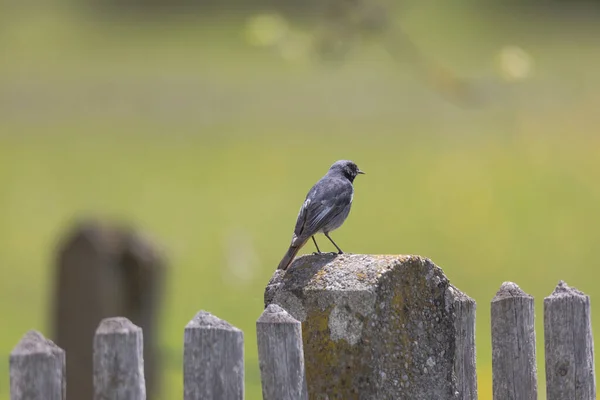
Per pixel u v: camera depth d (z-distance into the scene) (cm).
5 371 1253
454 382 548
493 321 552
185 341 451
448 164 3127
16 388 416
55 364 421
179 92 4653
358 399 511
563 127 3378
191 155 3525
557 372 550
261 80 4850
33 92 4644
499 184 2769
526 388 548
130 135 3894
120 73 5100
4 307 1945
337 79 4747
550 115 3534
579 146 3102
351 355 512
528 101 3741
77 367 1085
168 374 1282
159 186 3097
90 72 5125
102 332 436
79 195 3011
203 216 2712
